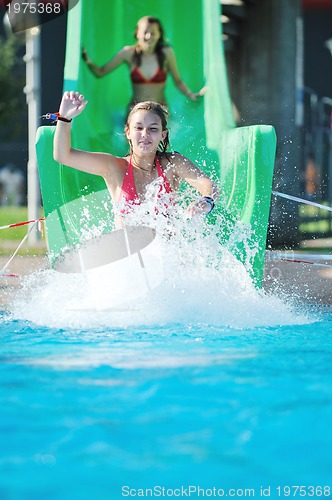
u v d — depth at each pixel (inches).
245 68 761.0
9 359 230.5
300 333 276.5
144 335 267.9
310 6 1350.9
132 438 161.5
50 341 257.8
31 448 156.4
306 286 406.9
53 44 1275.8
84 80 462.3
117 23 546.9
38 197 665.0
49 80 1278.3
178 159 334.3
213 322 292.2
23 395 191.8
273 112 738.8
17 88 1244.5
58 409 179.8
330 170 866.1
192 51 539.2
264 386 200.5
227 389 197.3
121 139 480.4
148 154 326.3
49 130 343.0
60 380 205.6
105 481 141.6
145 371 215.6
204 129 468.8
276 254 496.1
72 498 134.3
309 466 148.0
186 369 218.1
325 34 1363.2
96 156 326.0
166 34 548.1
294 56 746.2
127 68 536.4
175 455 152.6
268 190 331.6
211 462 149.6
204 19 521.0
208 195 312.3
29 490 137.7
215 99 460.4
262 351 244.2
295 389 197.9
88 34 500.1
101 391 194.7
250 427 167.8
